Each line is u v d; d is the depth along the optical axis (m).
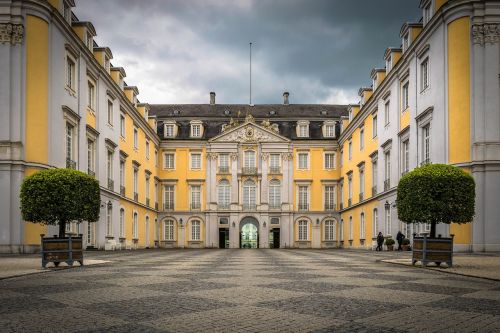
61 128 26.00
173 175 52.72
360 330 5.38
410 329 5.43
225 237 52.22
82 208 16.17
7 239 23.20
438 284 9.67
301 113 56.75
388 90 33.94
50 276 11.44
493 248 23.03
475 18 24.08
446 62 24.86
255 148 52.81
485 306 6.91
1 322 5.81
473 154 23.70
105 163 33.00
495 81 23.84
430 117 26.38
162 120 53.88
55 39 25.58
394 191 32.12
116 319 5.98
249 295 7.98
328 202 52.72
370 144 39.31
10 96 23.88
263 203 52.00
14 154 23.56
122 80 38.94
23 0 24.14
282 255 25.62
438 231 25.06
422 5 28.55
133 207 41.06
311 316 6.16
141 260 19.06
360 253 28.05
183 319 5.98
